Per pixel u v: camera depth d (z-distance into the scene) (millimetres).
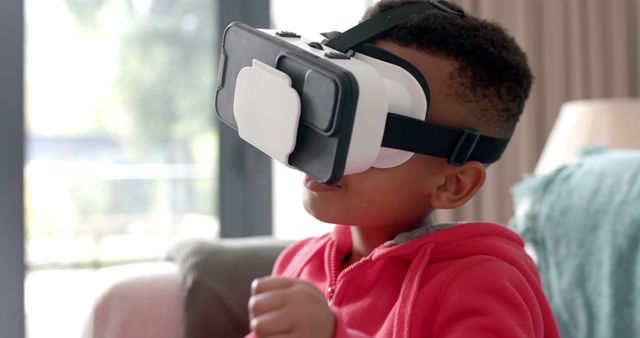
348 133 620
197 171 2553
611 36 2748
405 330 765
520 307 755
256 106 686
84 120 2457
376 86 643
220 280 1252
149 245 2521
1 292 2289
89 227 2475
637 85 2775
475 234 855
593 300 1349
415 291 786
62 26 2426
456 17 819
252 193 2582
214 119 2559
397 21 794
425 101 751
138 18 2490
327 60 649
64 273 2463
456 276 785
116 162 2490
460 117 790
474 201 2670
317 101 632
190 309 1216
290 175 2639
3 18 2275
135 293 1222
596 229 1401
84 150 2463
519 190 1613
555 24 2689
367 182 776
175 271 1279
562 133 2107
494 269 787
